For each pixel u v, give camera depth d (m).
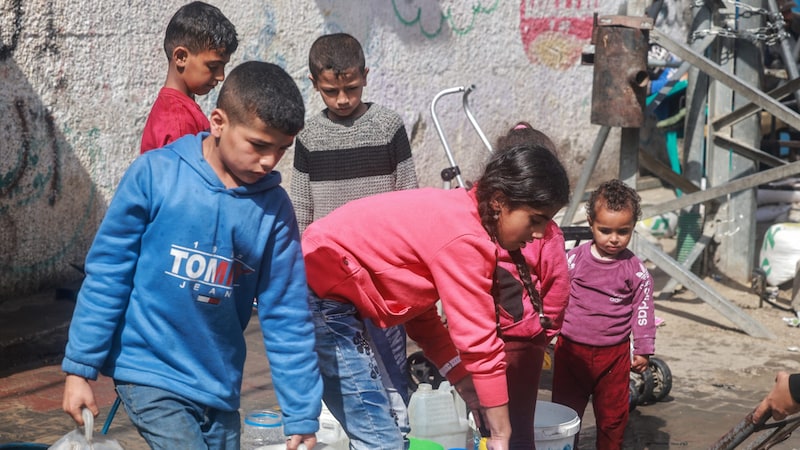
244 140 2.63
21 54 6.25
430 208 3.09
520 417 3.64
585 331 4.32
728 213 7.70
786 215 8.56
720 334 6.63
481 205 3.00
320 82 4.59
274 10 7.84
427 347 3.55
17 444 3.21
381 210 3.18
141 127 7.07
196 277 2.70
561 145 10.96
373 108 4.75
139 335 2.73
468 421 3.96
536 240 3.64
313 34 8.22
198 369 2.76
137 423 2.74
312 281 3.26
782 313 7.12
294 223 2.86
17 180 6.33
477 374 3.07
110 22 6.75
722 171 7.67
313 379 2.84
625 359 4.35
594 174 11.41
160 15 7.08
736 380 5.71
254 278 2.81
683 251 7.92
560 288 3.72
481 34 9.82
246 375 5.43
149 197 2.69
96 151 6.81
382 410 3.25
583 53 6.77
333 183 4.68
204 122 4.16
